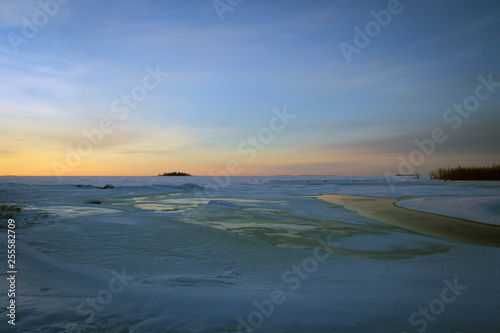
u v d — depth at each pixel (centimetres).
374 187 4219
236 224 1163
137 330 334
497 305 429
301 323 361
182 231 948
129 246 741
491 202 1795
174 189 3516
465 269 624
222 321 360
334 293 465
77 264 570
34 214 1166
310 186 4816
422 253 785
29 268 526
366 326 359
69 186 3222
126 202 2055
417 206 1917
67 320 350
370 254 766
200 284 489
